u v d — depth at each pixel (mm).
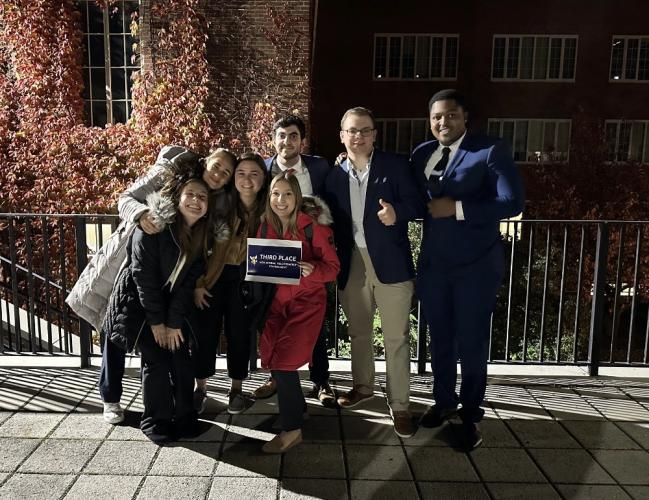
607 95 24203
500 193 3178
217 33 10602
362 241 3535
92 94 11094
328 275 3301
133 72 10672
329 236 3338
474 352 3396
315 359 3850
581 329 9344
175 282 3244
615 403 3918
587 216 17406
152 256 3191
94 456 3152
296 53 10680
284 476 3008
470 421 3426
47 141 10539
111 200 10531
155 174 3418
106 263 3473
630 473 3094
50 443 3271
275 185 3234
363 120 3375
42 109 10594
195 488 2881
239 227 3420
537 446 3355
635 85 24156
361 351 3785
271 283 3283
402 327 3518
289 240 3250
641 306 15875
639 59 24031
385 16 23406
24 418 3551
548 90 24203
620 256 4461
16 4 10359
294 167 3656
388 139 24156
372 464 3148
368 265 3535
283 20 10578
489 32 23812
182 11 10461
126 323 3236
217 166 3314
